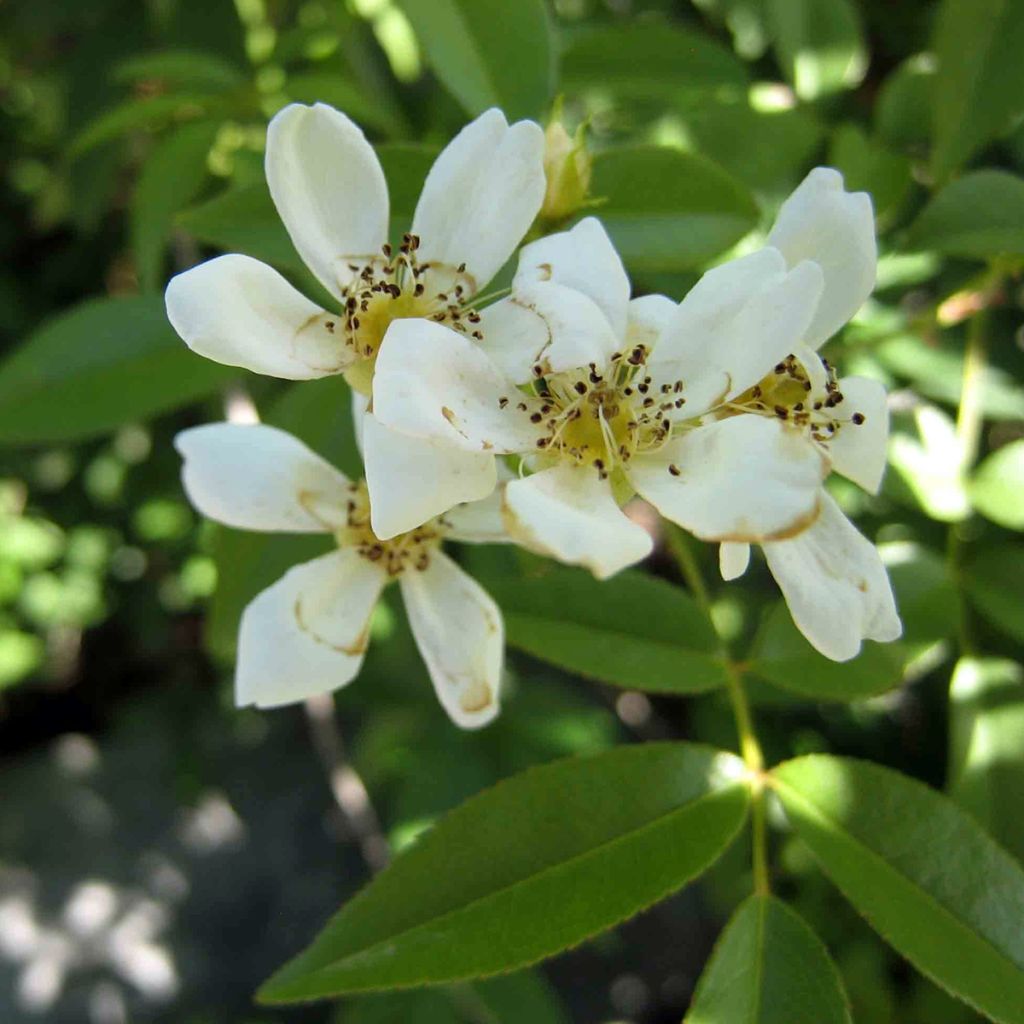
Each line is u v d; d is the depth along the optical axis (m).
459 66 0.12
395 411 0.08
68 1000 0.31
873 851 0.10
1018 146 0.15
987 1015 0.09
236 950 0.32
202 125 0.15
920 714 0.20
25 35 0.22
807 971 0.09
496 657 0.10
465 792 0.19
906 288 0.14
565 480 0.09
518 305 0.09
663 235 0.11
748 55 0.16
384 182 0.10
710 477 0.08
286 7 0.18
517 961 0.09
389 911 0.09
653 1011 0.30
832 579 0.09
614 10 0.17
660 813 0.10
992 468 0.13
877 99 0.17
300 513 0.11
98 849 0.33
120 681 0.37
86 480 0.30
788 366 0.09
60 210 0.28
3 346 0.29
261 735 0.34
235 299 0.09
